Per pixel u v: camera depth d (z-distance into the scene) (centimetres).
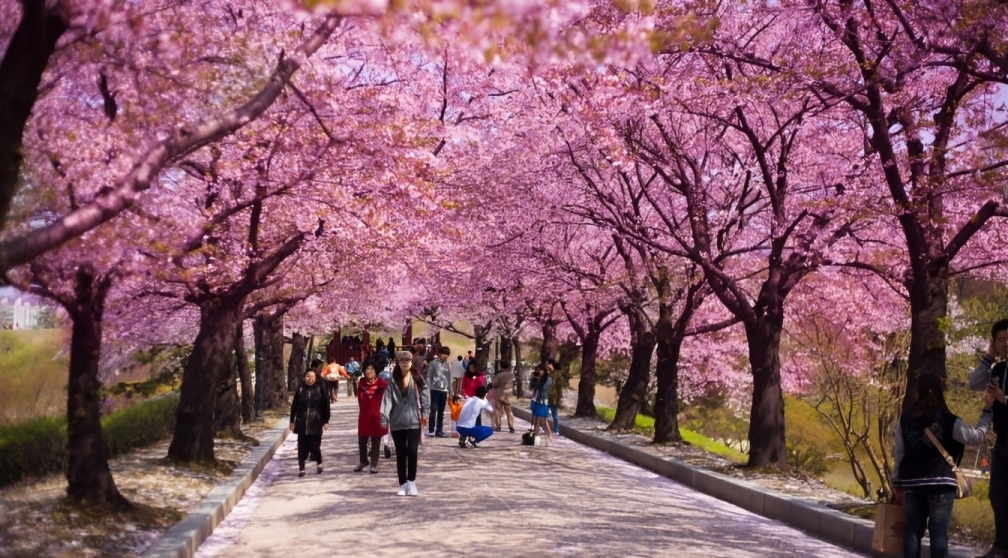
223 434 2111
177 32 948
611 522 1127
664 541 1004
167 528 991
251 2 1225
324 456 2014
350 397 5000
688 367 3609
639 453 1956
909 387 1200
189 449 1531
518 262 2547
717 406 4078
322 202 1418
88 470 1002
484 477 1585
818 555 979
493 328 4319
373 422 1662
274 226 1686
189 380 1545
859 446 2528
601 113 1436
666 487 1591
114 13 714
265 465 1834
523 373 5038
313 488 1477
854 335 2253
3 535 851
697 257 1686
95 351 1024
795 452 2439
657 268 2155
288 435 2595
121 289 1526
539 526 1070
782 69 1297
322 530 1068
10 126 576
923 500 787
